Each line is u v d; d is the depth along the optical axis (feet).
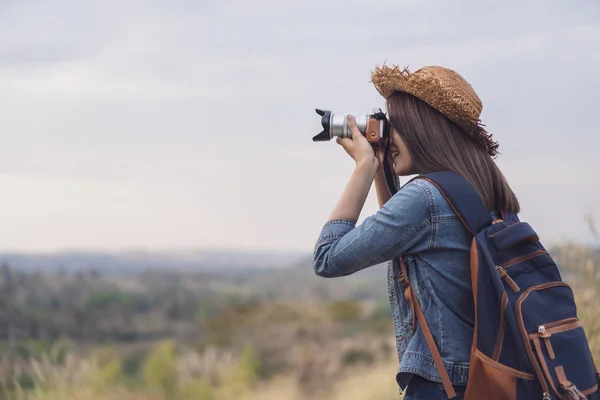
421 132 6.98
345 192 7.00
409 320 6.95
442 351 6.64
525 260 6.61
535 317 6.36
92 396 26.55
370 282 187.21
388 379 34.91
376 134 7.13
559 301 6.55
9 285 120.37
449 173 6.82
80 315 106.73
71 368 25.81
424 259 6.75
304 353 51.24
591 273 13.52
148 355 36.78
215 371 38.11
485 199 6.87
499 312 6.36
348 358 50.42
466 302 6.65
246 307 73.26
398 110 7.11
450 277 6.66
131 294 173.68
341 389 38.55
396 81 7.13
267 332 65.16
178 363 36.94
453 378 6.57
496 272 6.39
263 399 38.93
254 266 655.76
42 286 135.44
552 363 6.24
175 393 35.12
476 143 7.10
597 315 12.94
